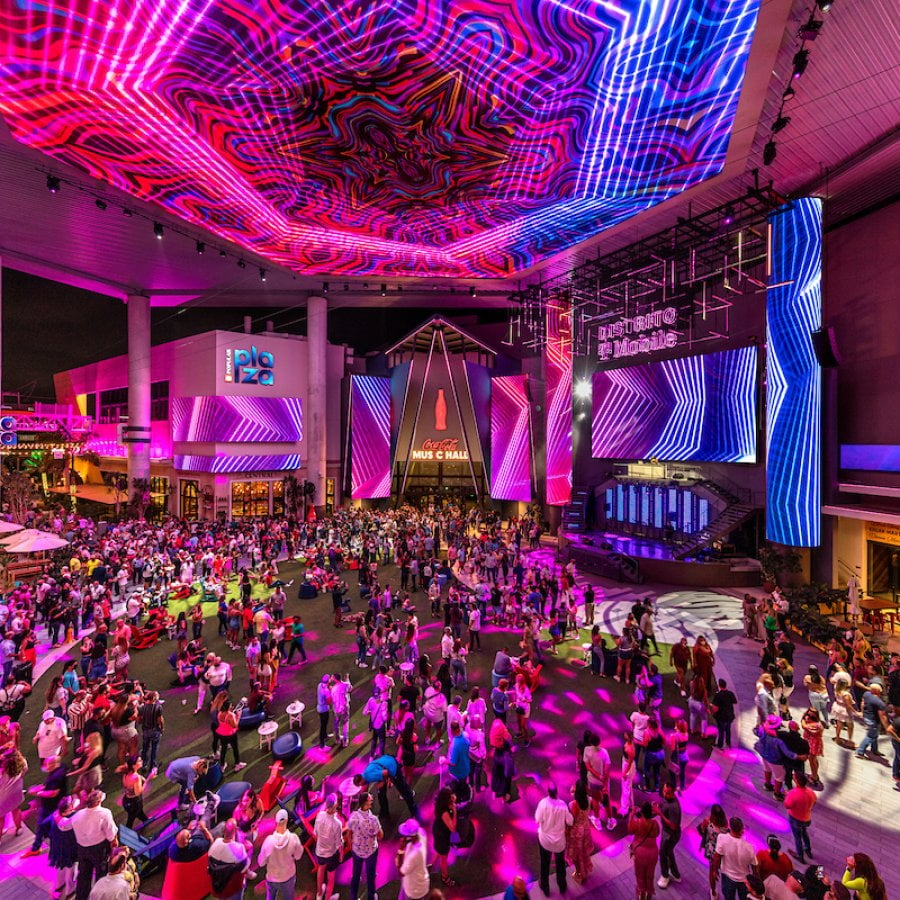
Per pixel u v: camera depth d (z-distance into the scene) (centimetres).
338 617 1558
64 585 1574
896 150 1357
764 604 1477
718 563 1991
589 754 747
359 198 1670
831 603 1480
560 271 2719
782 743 788
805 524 1647
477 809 768
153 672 1255
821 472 1641
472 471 3688
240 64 1042
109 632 1508
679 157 1335
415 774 856
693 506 2334
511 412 3450
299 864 677
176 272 3291
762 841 698
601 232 1939
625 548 2316
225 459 3284
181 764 751
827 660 1299
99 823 585
